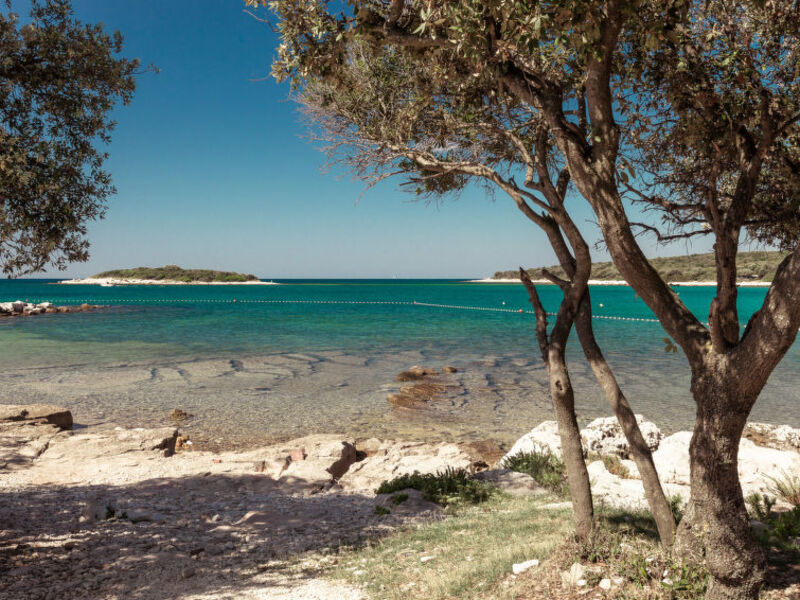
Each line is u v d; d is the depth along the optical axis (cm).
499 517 804
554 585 494
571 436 565
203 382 2398
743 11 539
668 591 448
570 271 577
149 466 1199
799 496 795
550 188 569
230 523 851
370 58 692
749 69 506
